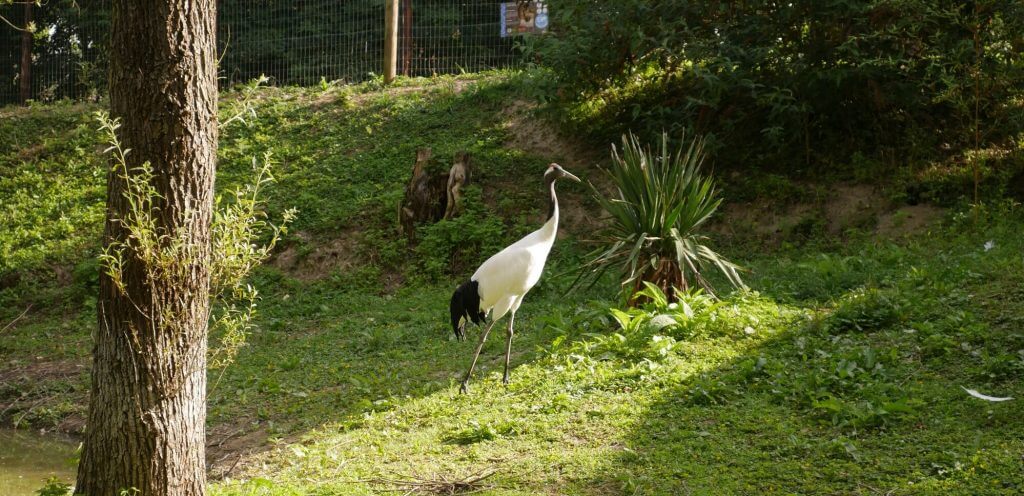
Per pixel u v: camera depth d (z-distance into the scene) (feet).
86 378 33.94
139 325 15.92
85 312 43.42
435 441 22.27
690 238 30.22
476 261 43.42
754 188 43.83
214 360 17.43
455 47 63.77
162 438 16.12
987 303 27.22
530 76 49.06
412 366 30.09
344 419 25.23
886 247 37.45
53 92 69.26
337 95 59.62
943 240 37.19
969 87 41.37
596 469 19.26
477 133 53.01
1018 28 38.42
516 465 19.99
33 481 23.81
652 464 19.29
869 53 41.39
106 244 16.19
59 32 70.08
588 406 23.17
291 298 42.80
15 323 43.42
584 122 50.88
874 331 26.81
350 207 48.08
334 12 66.54
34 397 32.53
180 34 15.90
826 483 17.56
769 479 17.95
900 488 16.81
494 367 28.27
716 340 26.99
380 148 53.26
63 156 57.00
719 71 41.47
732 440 20.21
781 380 23.22
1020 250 32.99
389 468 20.65
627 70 47.32
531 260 25.81
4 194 54.24
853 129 45.32
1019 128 41.04
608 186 46.47
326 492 19.20
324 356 33.32
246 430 25.90
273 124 57.41
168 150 15.88
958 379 22.33
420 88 59.52
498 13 63.36
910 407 20.27
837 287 32.19
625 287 32.32
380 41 65.10
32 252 48.42
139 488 16.01
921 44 40.96
